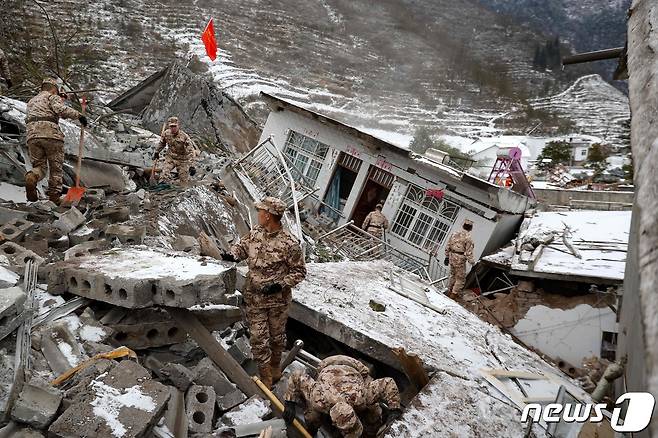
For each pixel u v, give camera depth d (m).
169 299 4.29
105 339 4.26
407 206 16.22
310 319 6.06
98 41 48.88
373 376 6.04
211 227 9.92
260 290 4.62
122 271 4.54
